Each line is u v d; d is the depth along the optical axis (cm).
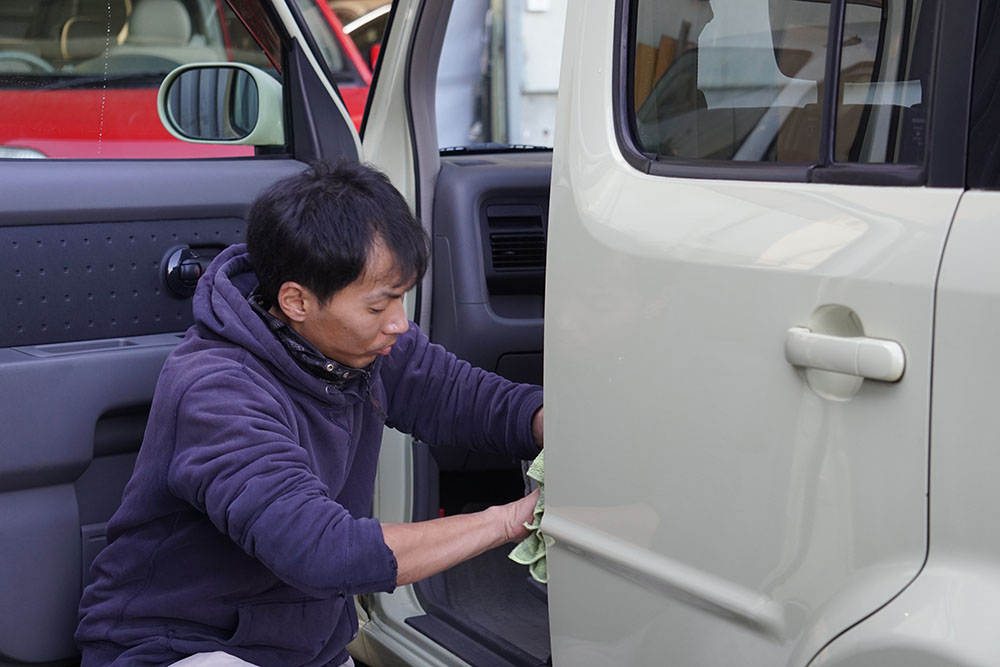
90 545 204
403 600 239
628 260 149
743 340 134
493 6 810
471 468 268
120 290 208
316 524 148
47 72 215
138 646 171
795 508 130
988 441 112
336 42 678
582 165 161
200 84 225
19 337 199
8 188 194
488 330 254
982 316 111
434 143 256
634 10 159
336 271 152
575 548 162
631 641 155
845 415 124
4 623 197
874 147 128
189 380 159
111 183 205
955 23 118
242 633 170
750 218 136
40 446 194
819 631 128
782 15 138
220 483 150
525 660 210
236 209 220
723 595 139
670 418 144
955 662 113
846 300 123
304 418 166
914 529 119
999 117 114
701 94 149
